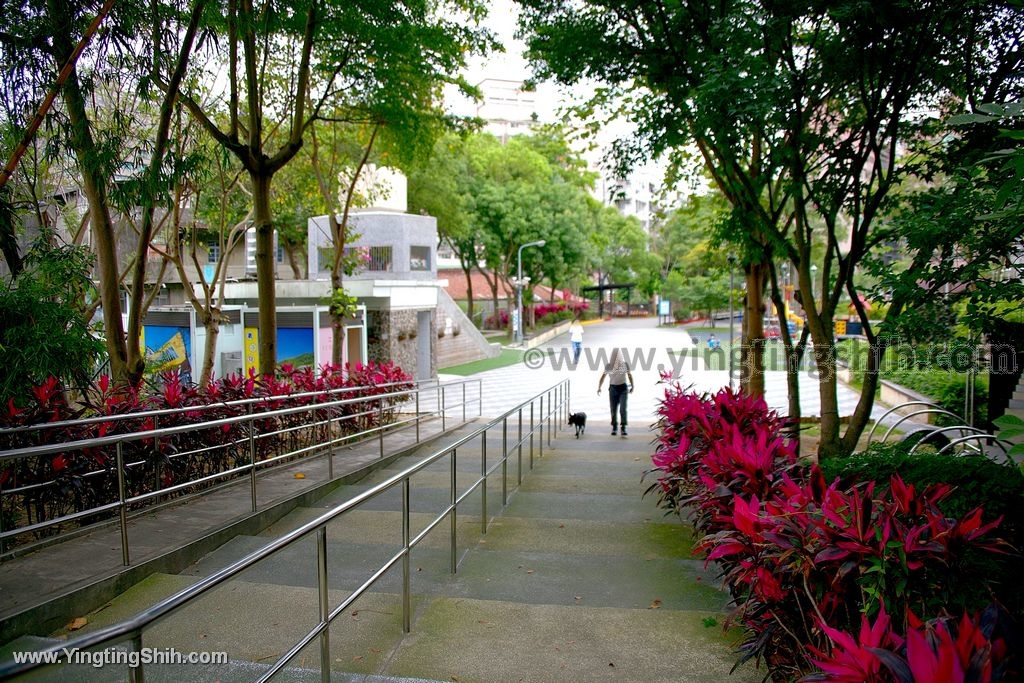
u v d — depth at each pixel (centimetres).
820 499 325
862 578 253
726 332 5050
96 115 779
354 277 2252
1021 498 387
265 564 472
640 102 1004
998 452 764
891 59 666
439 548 533
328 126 1504
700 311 6400
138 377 738
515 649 348
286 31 1002
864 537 255
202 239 2006
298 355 1619
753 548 308
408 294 2180
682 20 779
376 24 966
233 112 946
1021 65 601
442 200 2984
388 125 1209
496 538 569
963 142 666
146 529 511
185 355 1435
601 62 852
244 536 539
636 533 582
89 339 605
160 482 604
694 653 344
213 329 1134
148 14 613
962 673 164
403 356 2195
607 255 6181
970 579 260
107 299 709
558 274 4428
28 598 366
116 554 448
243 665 306
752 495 357
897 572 248
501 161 4069
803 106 792
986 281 527
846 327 2850
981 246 494
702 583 457
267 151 1412
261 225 980
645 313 8219
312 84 1205
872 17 614
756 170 902
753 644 288
